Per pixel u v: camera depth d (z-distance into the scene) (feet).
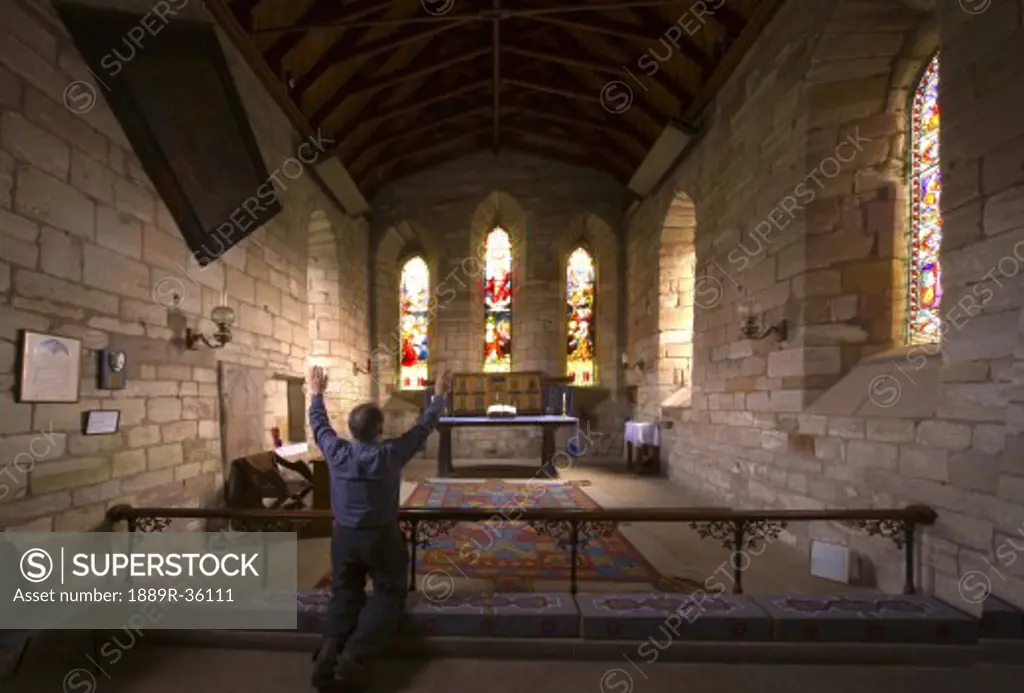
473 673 8.86
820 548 12.19
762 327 16.26
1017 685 8.50
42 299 9.67
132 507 11.60
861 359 13.67
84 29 10.68
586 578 11.90
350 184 25.85
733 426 18.21
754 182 16.87
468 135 31.83
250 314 17.49
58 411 9.95
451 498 20.08
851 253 13.78
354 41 20.47
